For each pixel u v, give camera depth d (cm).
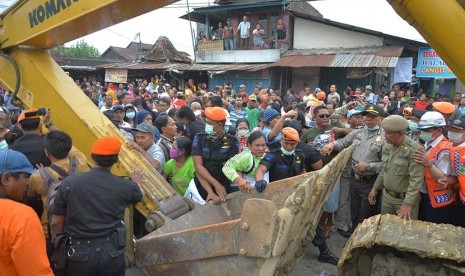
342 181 577
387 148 469
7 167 240
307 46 2219
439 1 254
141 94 1459
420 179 411
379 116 527
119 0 325
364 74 1930
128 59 4338
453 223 439
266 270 277
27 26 411
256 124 1031
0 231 195
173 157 500
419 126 443
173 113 848
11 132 502
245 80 2272
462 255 291
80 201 299
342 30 2109
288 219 268
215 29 2747
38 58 452
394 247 307
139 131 492
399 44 2003
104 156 313
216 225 295
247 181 417
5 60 468
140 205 395
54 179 340
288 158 446
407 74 1942
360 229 339
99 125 429
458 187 420
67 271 298
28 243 197
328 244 564
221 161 444
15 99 467
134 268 423
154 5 339
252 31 2383
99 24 379
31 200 340
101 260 296
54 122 438
